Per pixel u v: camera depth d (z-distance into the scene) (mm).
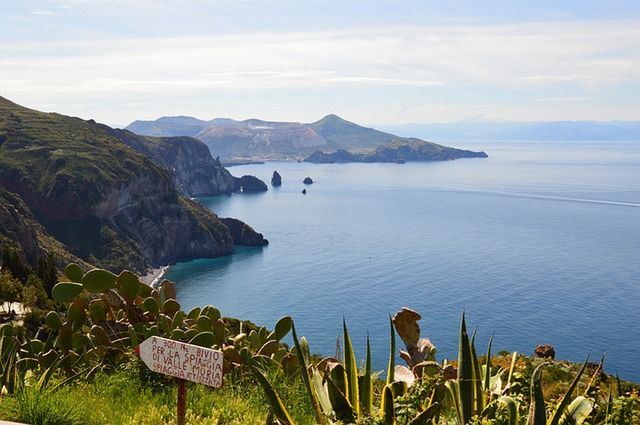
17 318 35969
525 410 7430
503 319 145875
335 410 7668
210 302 174875
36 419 9359
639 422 7207
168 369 8141
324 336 134750
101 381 12352
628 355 121625
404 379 10320
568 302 161000
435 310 154625
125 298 14578
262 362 13109
